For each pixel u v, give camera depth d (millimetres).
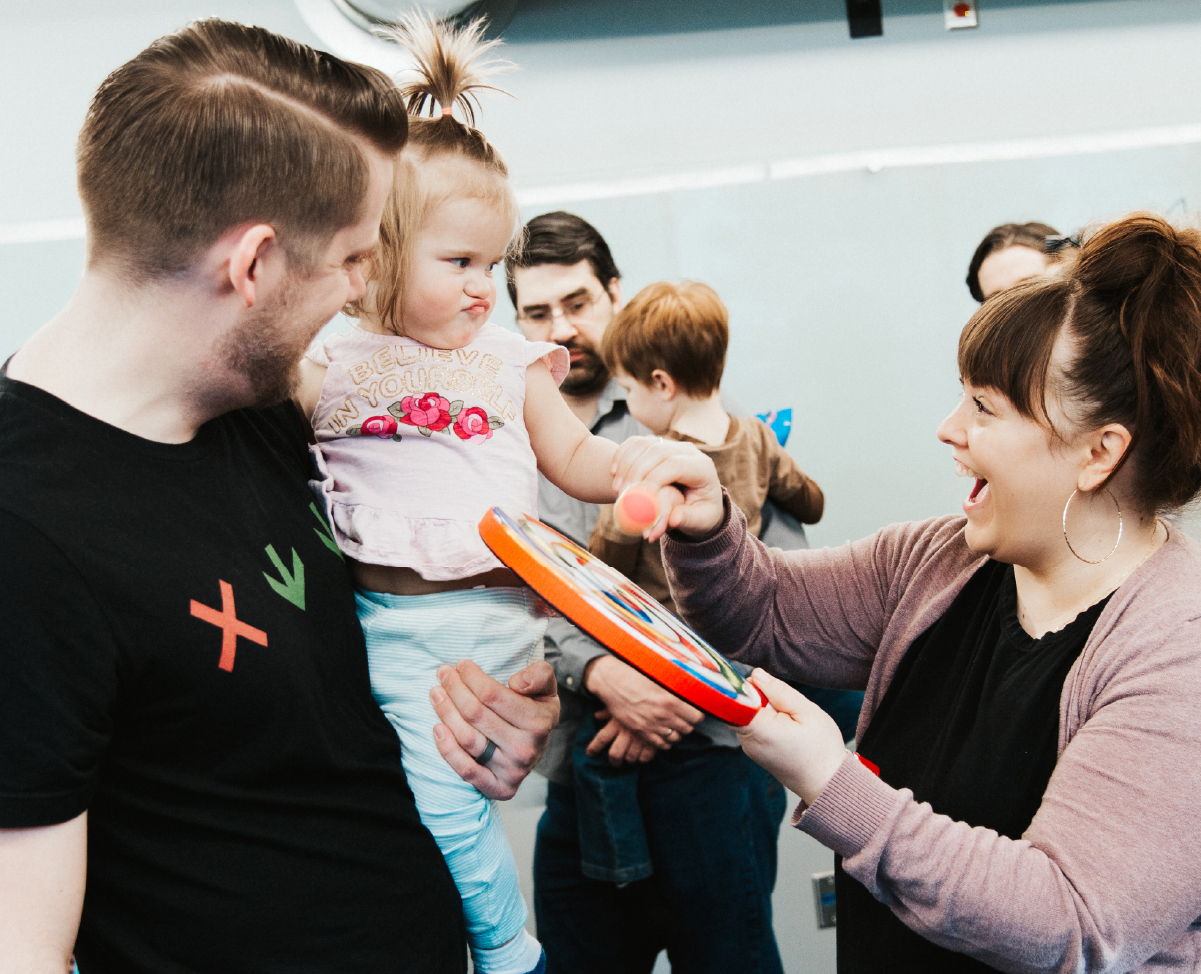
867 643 1003
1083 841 671
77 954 627
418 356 927
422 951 742
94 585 561
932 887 685
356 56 1895
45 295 1840
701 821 1620
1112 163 2033
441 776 862
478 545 868
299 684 664
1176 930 659
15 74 1831
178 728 612
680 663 676
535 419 1010
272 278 634
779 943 1882
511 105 1959
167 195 583
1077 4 2072
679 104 2000
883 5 2039
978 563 889
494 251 924
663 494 904
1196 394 710
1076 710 737
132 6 1864
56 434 586
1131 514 780
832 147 2033
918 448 2020
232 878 635
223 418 738
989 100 2061
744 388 1996
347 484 891
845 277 2000
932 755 857
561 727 1673
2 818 523
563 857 1720
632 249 1969
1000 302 790
